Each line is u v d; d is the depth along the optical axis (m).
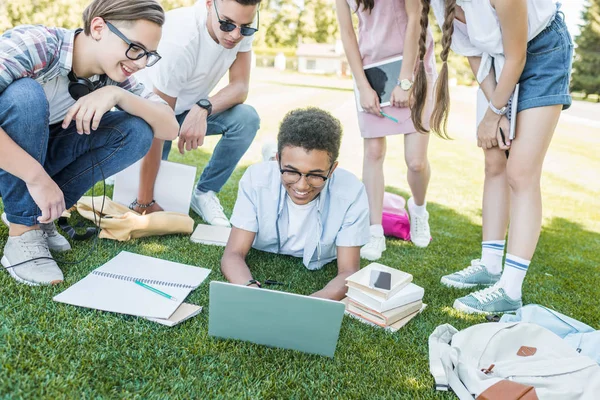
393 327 1.90
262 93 13.18
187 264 2.25
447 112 2.23
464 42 2.22
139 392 1.37
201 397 1.39
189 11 2.66
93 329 1.61
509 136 2.12
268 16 38.28
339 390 1.52
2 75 1.71
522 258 2.16
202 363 1.55
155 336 1.65
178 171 2.78
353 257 2.22
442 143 8.09
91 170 2.21
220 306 1.63
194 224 2.89
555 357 1.66
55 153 2.16
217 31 2.51
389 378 1.60
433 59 2.83
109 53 1.80
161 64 2.63
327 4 38.75
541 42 2.01
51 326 1.59
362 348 1.76
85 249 2.26
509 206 2.40
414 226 3.04
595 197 5.29
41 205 1.77
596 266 2.97
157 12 1.78
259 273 2.28
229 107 2.86
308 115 1.98
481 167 6.17
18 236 1.93
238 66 2.91
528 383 1.55
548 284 2.59
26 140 1.80
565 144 9.28
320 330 1.62
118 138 2.12
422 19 2.30
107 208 2.63
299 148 1.92
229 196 3.43
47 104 1.81
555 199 5.02
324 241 2.27
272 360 1.62
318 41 39.66
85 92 1.93
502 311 2.18
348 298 2.07
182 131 2.68
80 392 1.33
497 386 1.48
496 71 2.10
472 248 3.04
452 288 2.39
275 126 7.46
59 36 1.84
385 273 2.03
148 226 2.45
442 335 1.79
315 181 1.99
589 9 26.91
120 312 1.72
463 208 4.06
